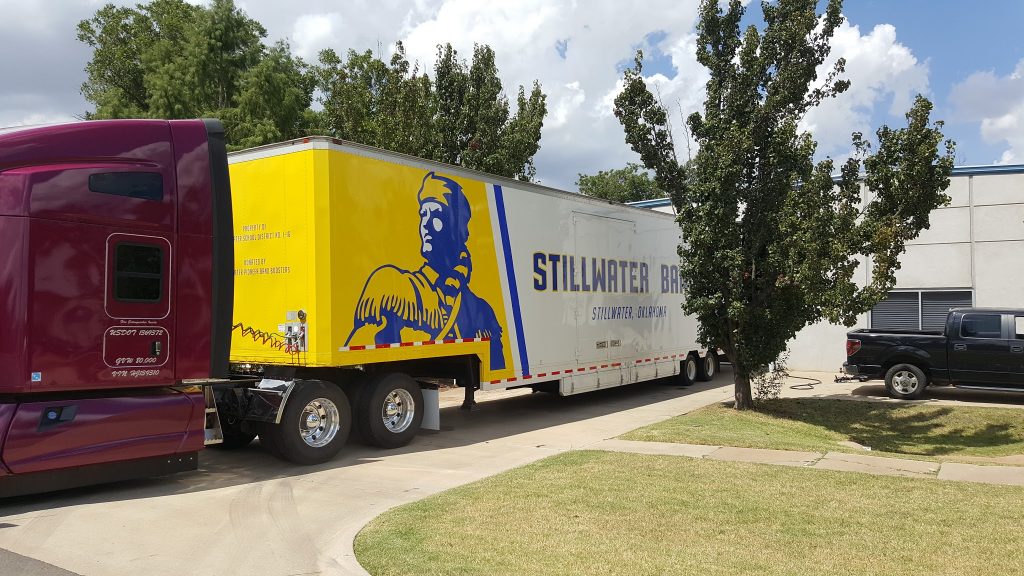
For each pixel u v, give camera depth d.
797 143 11.66
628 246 14.52
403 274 9.40
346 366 9.01
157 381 7.13
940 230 18.28
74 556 5.13
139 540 5.52
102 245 6.83
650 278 15.31
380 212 9.10
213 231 7.58
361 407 9.25
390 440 9.41
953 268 18.12
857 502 6.21
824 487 6.77
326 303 8.40
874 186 11.16
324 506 6.57
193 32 23.23
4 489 6.23
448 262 10.09
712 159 11.77
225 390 8.70
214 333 7.54
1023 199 17.53
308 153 8.45
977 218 17.94
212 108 22.62
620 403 14.27
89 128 6.95
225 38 23.30
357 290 8.77
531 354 11.62
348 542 5.32
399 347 9.30
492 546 5.06
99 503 6.64
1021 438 11.14
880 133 11.16
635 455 8.45
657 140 12.41
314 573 4.73
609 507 6.08
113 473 6.88
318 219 8.40
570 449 9.30
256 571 4.80
